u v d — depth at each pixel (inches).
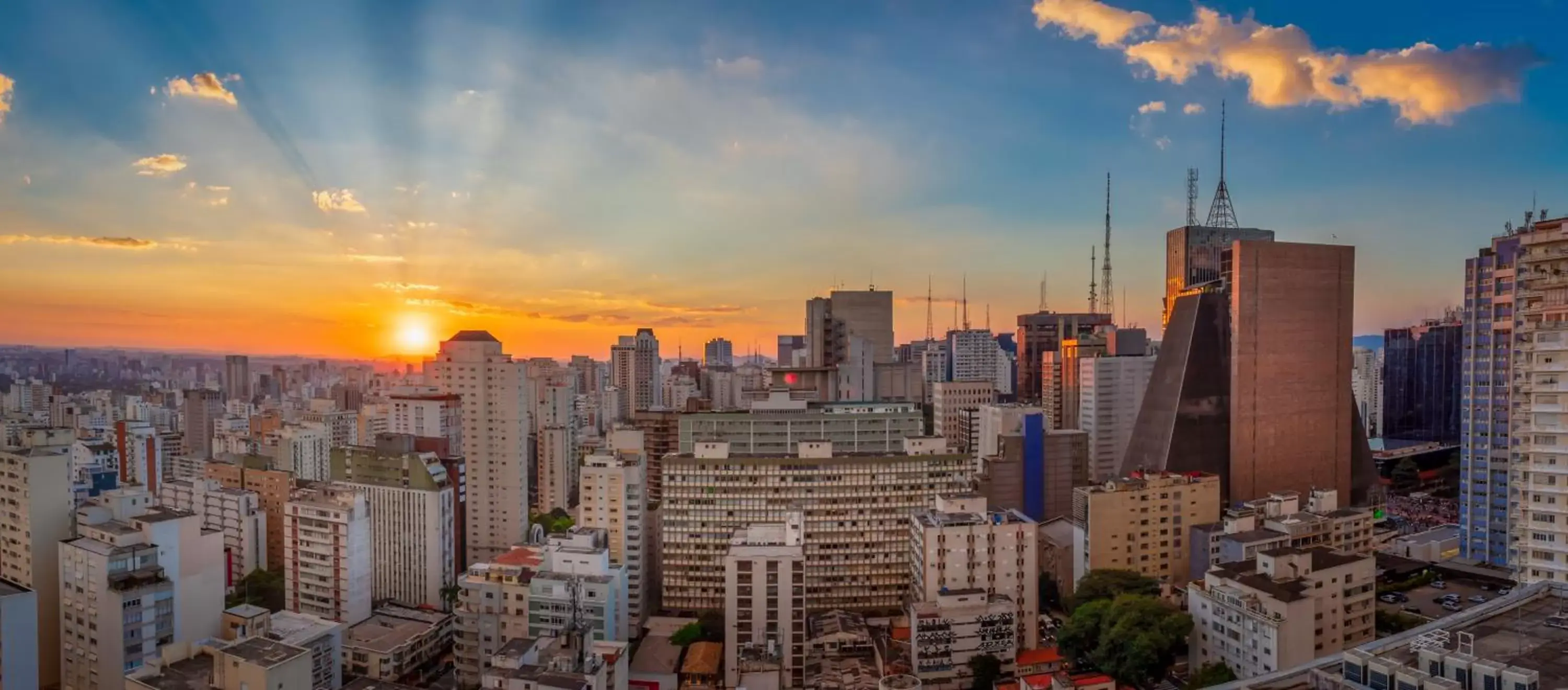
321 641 6801.2
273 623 7027.6
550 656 5733.3
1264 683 3157.0
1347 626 6978.4
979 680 7106.3
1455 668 2955.2
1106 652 6943.9
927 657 7190.0
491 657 6668.3
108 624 6456.7
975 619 7224.4
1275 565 6919.3
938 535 7824.8
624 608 7765.8
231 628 6919.3
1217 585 6934.1
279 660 5270.7
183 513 7116.1
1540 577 5044.3
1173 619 6988.2
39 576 7130.9
